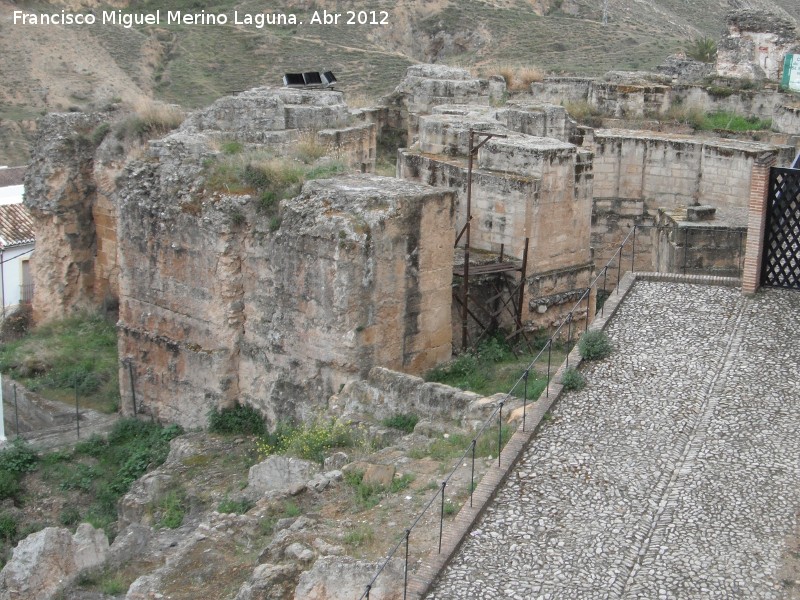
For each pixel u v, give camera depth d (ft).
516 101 122.72
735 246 88.43
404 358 76.95
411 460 58.85
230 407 83.20
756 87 132.57
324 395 75.66
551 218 87.04
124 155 108.99
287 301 76.95
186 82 235.81
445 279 78.48
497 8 282.97
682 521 46.01
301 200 77.10
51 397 97.71
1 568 70.23
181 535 65.92
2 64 232.73
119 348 90.33
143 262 86.79
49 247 111.86
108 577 59.93
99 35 253.65
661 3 327.26
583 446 52.65
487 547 45.24
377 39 266.77
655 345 62.69
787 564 42.96
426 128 96.12
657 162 105.70
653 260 99.76
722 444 51.98
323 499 56.39
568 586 42.32
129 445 86.07
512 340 85.05
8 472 84.23
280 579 47.39
